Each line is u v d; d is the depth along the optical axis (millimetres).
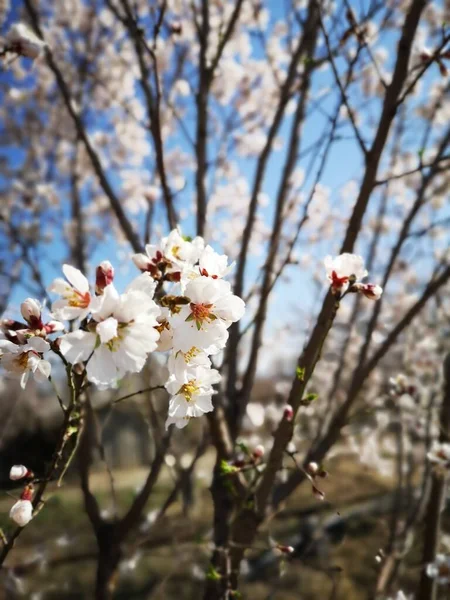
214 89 756
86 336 158
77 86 684
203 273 183
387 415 727
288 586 824
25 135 854
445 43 269
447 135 423
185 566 808
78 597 801
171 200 330
